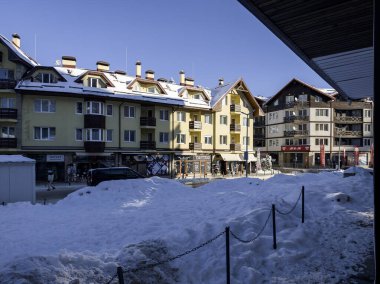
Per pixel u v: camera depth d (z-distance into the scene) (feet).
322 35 27.12
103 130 116.37
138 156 125.59
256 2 21.59
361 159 195.11
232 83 154.10
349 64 34.60
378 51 11.09
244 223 24.91
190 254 21.01
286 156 207.51
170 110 135.13
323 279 17.85
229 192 44.52
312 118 196.34
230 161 152.46
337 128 198.29
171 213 32.96
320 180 51.34
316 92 197.98
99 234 26.43
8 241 24.49
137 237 25.21
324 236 23.93
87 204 40.16
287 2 21.50
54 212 36.11
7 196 47.26
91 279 16.05
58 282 14.85
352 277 17.87
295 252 21.21
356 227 25.09
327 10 22.77
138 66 142.00
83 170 113.91
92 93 111.04
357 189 35.35
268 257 20.77
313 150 195.72
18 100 105.19
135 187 46.16
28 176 48.96
